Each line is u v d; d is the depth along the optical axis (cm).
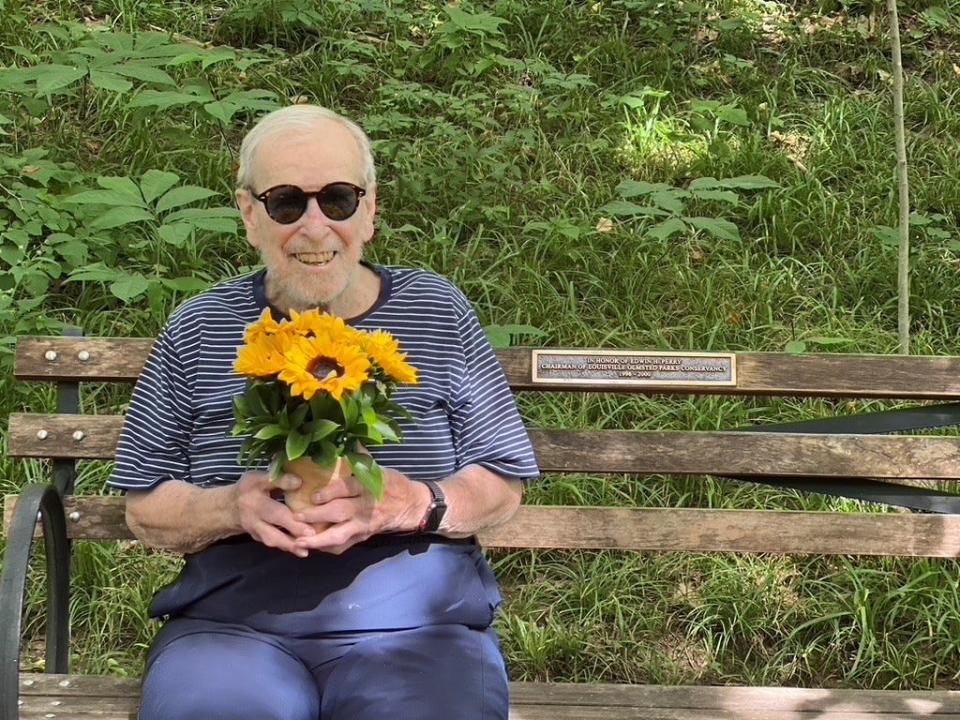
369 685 198
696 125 464
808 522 257
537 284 393
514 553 327
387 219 423
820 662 301
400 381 195
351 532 197
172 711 189
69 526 253
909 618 307
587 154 459
